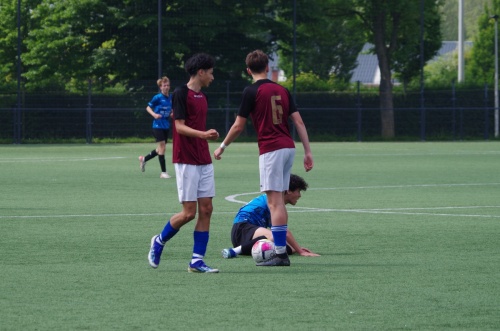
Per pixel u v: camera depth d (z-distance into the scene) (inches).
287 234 828.0
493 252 848.9
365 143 3617.1
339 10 4035.4
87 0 3649.1
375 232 995.3
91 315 567.8
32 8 4739.2
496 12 6451.8
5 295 631.8
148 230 1008.9
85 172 1984.5
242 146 3319.4
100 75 3690.9
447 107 3831.2
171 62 3599.9
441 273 728.3
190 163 727.7
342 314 571.8
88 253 838.5
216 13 3597.4
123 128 3533.5
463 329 534.3
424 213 1189.7
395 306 597.0
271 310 583.2
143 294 636.7
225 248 878.4
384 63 3969.0
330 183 1705.2
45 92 3449.8
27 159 2469.2
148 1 3580.2
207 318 559.2
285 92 794.2
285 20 3794.3
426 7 4067.4
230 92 3614.7
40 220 1104.2
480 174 1953.7
